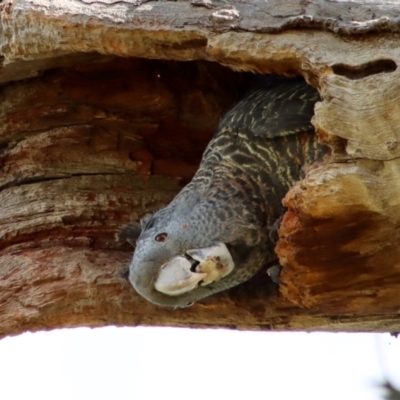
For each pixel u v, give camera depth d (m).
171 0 9.60
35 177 11.62
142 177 11.73
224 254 9.90
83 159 11.59
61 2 9.86
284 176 10.33
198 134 11.97
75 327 11.10
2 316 10.80
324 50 8.83
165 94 11.59
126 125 11.64
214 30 9.30
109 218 11.52
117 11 9.67
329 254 9.31
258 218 10.21
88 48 10.00
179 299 10.12
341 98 8.55
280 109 10.45
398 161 8.45
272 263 10.74
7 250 11.38
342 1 8.97
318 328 11.02
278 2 9.20
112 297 10.84
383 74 8.48
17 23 10.00
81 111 11.48
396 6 8.78
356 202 8.76
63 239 11.38
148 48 9.79
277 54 9.05
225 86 12.07
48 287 10.85
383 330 11.12
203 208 10.17
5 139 11.66
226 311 10.89
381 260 9.33
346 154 8.66
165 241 9.97
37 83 11.38
